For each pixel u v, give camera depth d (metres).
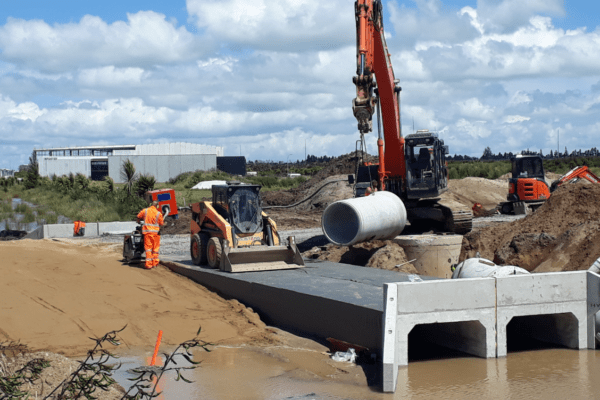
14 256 16.06
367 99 16.19
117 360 9.28
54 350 9.48
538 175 30.91
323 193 39.28
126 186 40.88
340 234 15.70
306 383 8.36
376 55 17.42
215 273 13.69
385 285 8.96
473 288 9.44
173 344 10.19
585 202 16.77
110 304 12.09
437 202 19.08
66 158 97.31
